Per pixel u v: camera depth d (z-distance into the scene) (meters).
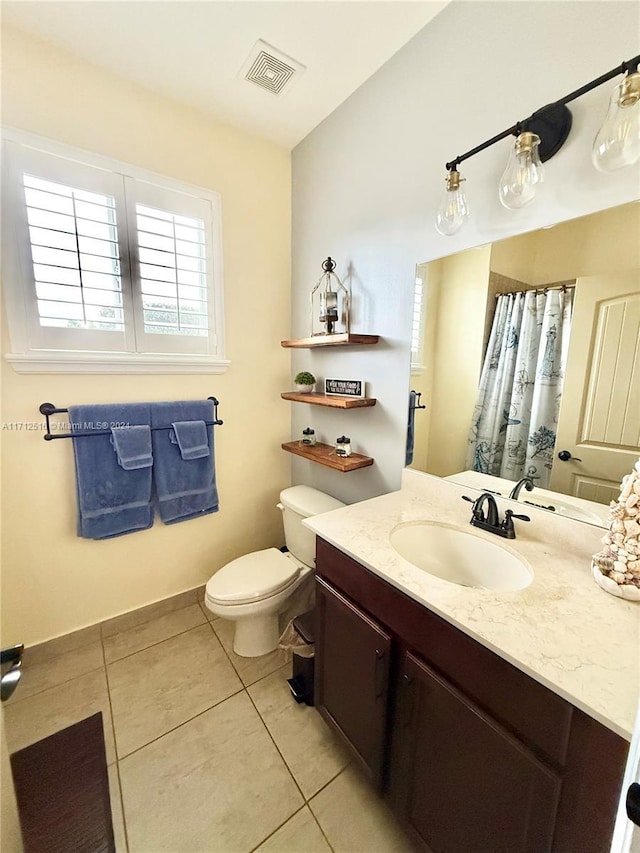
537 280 1.09
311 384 1.97
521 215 1.10
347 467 1.62
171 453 1.80
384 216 1.55
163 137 1.64
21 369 1.42
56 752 1.22
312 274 2.01
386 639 0.95
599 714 0.56
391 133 1.48
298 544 1.88
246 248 1.98
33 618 1.57
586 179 0.96
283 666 1.63
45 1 1.18
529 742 0.67
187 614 1.96
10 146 1.33
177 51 1.39
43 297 1.45
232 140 1.85
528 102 1.05
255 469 2.20
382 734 0.99
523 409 1.16
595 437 1.00
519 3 1.04
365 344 1.68
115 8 1.21
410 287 1.47
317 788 1.15
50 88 1.37
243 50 1.38
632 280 0.91
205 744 1.28
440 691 0.82
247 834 1.03
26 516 1.51
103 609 1.75
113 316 1.63
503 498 1.22
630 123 0.76
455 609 0.79
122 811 1.08
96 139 1.48
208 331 1.92
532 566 0.97
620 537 0.85
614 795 0.56
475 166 1.20
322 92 1.62
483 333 1.25
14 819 0.75
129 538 1.79
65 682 1.51
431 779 0.87
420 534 1.26
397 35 1.33
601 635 0.72
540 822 0.66
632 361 0.92
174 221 1.73
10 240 1.36
